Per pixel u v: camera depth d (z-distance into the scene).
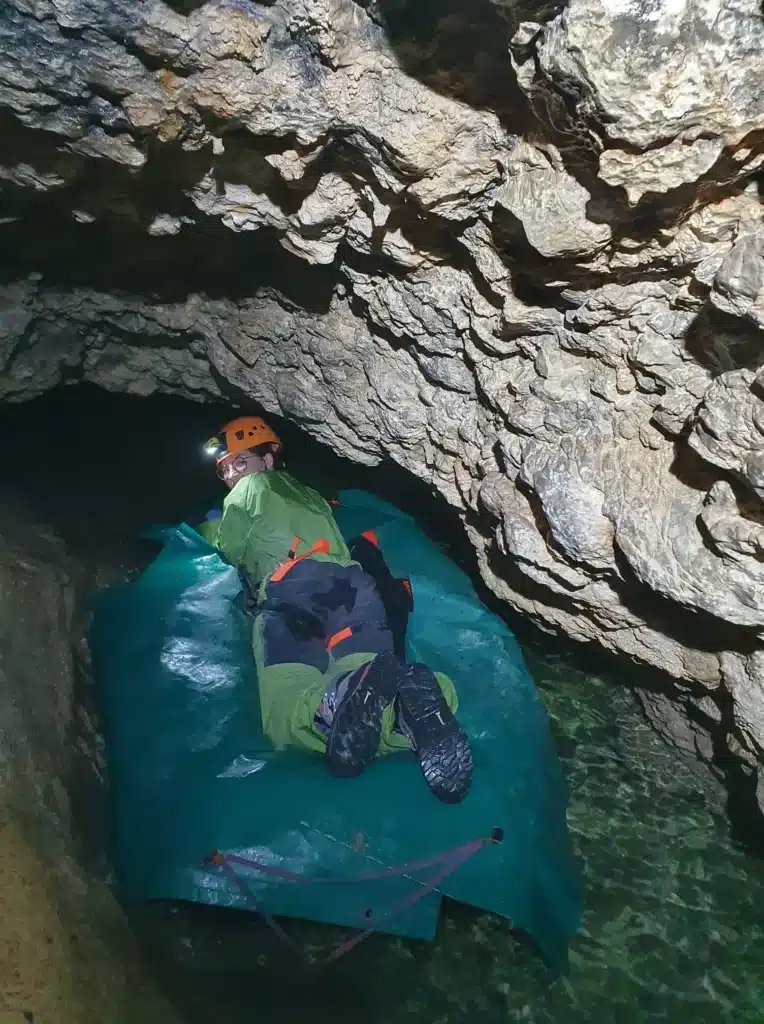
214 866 1.96
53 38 1.66
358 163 1.91
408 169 1.78
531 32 1.36
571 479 2.01
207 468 3.43
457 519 3.14
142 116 1.81
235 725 2.34
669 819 2.43
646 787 2.50
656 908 2.21
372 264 2.26
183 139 1.92
